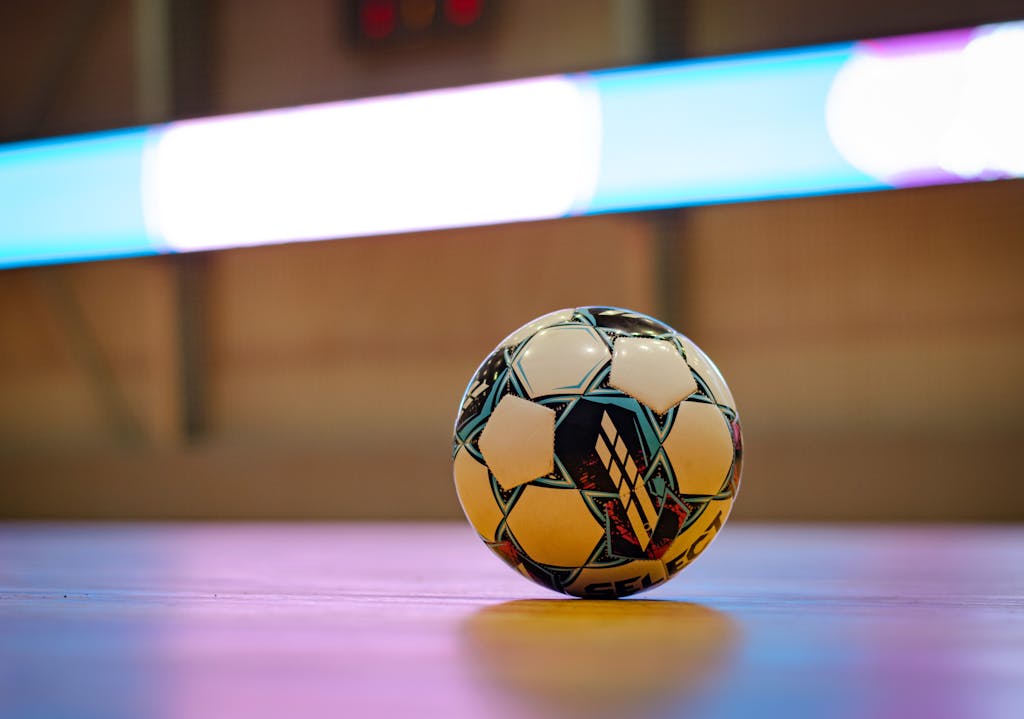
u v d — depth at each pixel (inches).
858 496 206.2
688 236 223.8
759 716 24.5
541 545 55.7
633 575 56.3
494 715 24.5
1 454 271.6
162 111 255.9
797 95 213.2
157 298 260.4
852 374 216.8
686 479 54.6
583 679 30.1
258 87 251.8
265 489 244.4
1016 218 207.9
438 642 39.3
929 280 213.2
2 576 89.0
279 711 25.4
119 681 30.4
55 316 268.7
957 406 211.2
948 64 205.2
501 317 241.0
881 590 71.2
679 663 33.4
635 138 221.6
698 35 221.8
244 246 248.2
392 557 116.0
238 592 69.6
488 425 56.3
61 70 263.4
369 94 245.6
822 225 218.2
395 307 249.1
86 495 257.6
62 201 259.3
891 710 25.8
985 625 46.7
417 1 242.7
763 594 66.7
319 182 243.3
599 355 55.1
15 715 25.1
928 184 207.9
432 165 235.8
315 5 249.0
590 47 232.1
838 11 213.6
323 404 253.3
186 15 254.7
